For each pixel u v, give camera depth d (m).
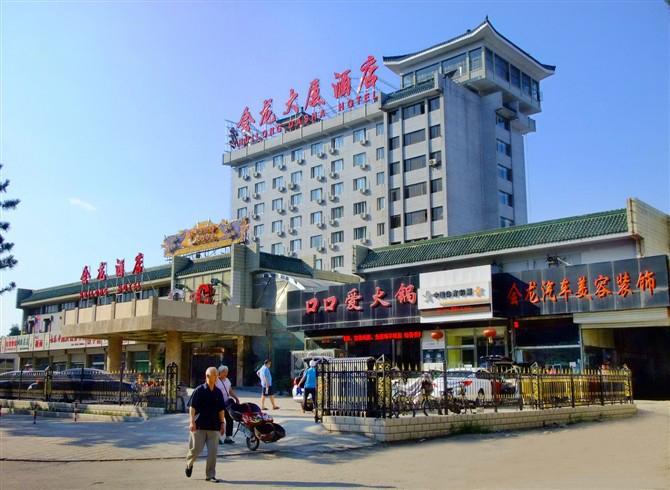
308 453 12.94
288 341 39.06
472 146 60.56
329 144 69.56
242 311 38.41
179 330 34.44
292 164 73.19
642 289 25.52
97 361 52.28
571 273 27.66
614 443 14.18
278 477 10.34
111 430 16.80
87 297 52.97
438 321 31.22
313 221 69.69
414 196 59.25
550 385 18.98
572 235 30.25
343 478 10.20
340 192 67.44
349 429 15.04
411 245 38.00
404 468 11.16
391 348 35.00
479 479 9.99
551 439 14.95
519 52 63.56
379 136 65.00
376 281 34.34
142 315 33.69
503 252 32.66
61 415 23.50
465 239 35.62
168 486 9.52
